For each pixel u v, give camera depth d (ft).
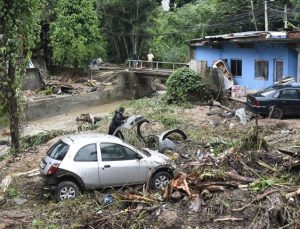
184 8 185.47
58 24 143.95
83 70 151.84
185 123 69.56
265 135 60.70
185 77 87.25
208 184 34.30
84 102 116.37
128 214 32.86
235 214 30.89
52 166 38.22
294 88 71.56
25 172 47.19
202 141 55.93
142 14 160.15
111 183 39.75
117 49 169.37
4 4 53.42
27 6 55.21
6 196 40.27
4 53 54.39
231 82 96.02
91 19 147.02
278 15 146.72
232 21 155.74
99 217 33.12
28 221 34.04
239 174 37.86
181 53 167.63
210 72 89.61
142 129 65.16
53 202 38.04
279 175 37.52
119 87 127.54
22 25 55.26
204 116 74.95
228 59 100.63
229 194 33.12
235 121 69.00
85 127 74.02
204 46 110.01
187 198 33.12
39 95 113.91
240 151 44.62
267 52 89.25
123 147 40.70
